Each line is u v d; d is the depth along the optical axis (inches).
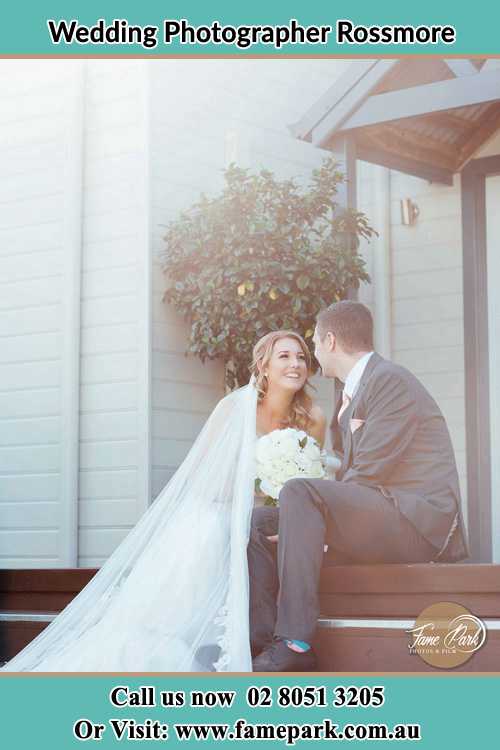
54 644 169.2
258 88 296.7
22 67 287.0
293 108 304.8
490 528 282.2
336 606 155.4
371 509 151.6
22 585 194.7
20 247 284.8
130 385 268.2
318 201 257.3
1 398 284.4
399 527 152.5
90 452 273.1
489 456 283.9
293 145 302.5
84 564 271.9
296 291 251.8
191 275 260.5
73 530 271.7
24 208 285.0
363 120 248.4
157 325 268.7
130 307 269.7
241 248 250.4
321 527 149.6
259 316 251.9
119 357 270.7
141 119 272.2
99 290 275.1
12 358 283.7
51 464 275.7
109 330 272.7
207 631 157.3
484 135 285.4
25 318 282.7
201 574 161.9
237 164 287.9
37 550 276.4
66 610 171.0
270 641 154.3
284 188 258.1
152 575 163.8
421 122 272.1
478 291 287.6
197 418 275.7
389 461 154.0
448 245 293.7
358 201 304.3
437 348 294.0
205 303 254.7
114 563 171.2
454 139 286.5
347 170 254.7
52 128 282.5
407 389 156.2
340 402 183.8
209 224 256.8
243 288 248.7
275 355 175.0
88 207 278.5
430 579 149.9
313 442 167.8
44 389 278.5
